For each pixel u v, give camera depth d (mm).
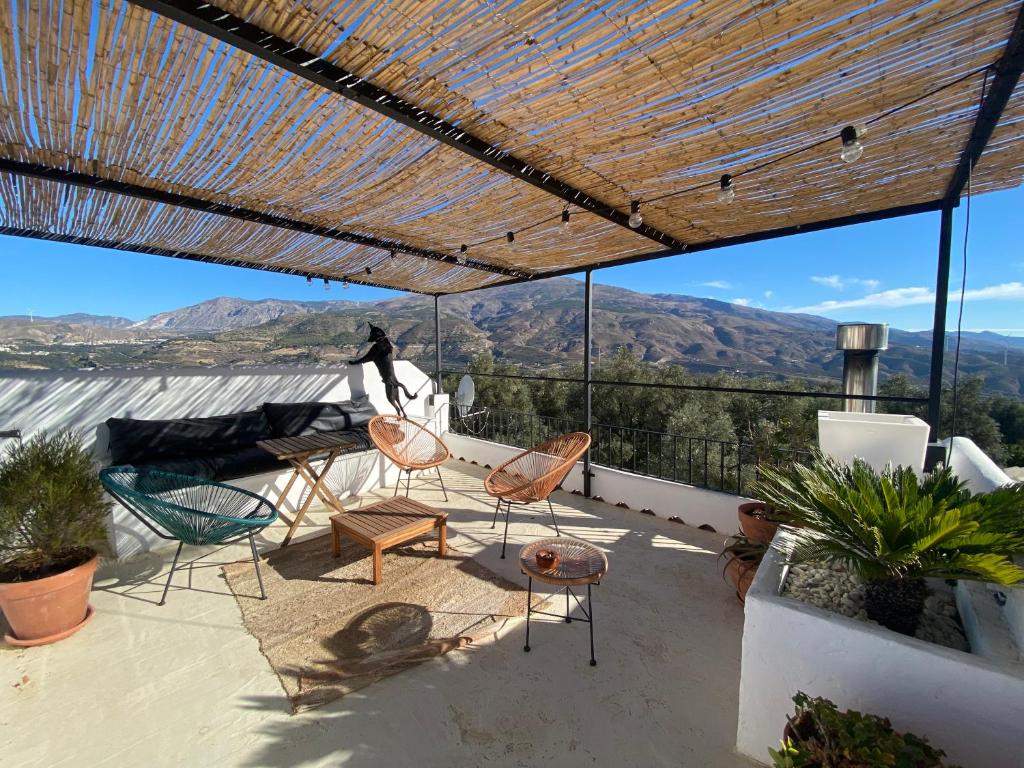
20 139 2061
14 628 2096
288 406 4250
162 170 2375
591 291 4367
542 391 14484
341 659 2018
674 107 1755
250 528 2498
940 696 1201
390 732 1650
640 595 2566
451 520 3711
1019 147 1996
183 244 3643
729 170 2289
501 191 2629
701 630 2252
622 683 1896
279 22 1351
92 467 2463
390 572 2830
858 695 1311
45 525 2104
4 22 1356
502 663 2012
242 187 2576
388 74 1573
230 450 3699
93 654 2072
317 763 1526
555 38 1398
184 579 2740
